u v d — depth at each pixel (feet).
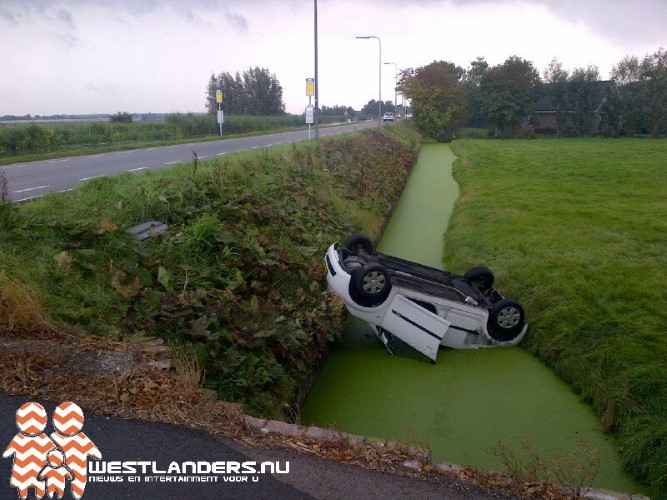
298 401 19.34
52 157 69.21
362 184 50.24
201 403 13.61
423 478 11.66
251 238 25.99
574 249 35.37
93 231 20.93
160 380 14.12
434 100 169.48
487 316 24.34
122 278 19.21
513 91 175.22
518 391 21.31
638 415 18.04
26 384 13.50
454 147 133.59
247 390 17.10
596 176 69.92
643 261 32.35
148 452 11.80
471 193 59.36
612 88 170.91
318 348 22.71
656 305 25.02
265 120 183.42
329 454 12.19
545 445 17.74
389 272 24.73
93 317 16.96
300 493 10.91
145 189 27.50
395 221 50.57
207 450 12.01
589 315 24.57
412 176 84.07
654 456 16.10
